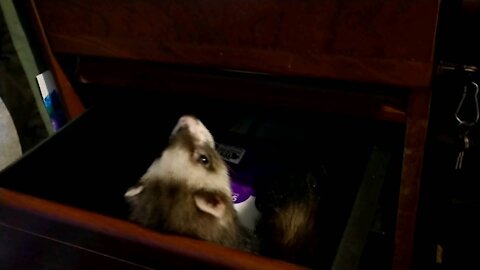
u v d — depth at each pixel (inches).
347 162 35.3
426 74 22.7
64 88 35.5
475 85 28.3
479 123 30.5
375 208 25.4
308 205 31.4
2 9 32.4
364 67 23.8
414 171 27.5
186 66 32.3
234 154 39.3
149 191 29.4
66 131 32.2
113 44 29.4
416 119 25.5
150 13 27.0
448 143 32.0
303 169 35.9
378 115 27.4
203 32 26.3
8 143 37.4
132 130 38.4
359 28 22.8
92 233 25.3
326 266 27.4
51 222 26.1
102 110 35.0
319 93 28.4
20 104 37.1
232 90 30.9
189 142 31.9
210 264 22.8
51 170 31.4
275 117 42.5
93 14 28.8
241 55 26.2
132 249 24.7
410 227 29.6
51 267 29.9
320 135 39.5
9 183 28.5
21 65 35.1
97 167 35.2
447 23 26.2
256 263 21.9
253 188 36.2
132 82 34.0
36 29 32.1
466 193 33.7
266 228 31.2
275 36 24.7
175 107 41.7
